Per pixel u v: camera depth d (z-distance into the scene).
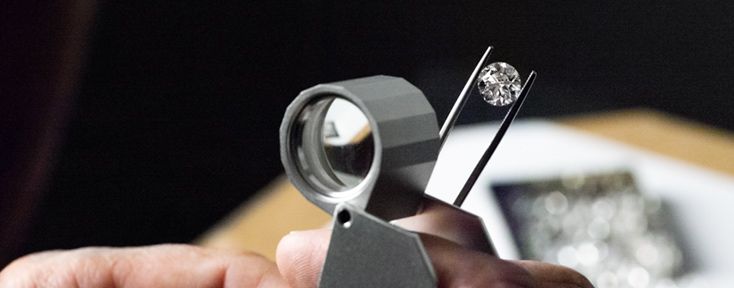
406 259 0.27
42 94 0.62
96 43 1.19
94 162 1.11
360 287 0.28
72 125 1.13
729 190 0.64
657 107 1.20
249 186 1.11
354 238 0.28
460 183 0.39
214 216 1.08
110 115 1.14
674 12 1.29
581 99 1.19
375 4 1.25
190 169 1.11
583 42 1.25
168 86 1.17
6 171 0.62
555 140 0.67
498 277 0.29
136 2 1.22
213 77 1.18
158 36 1.21
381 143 0.27
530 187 0.62
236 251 0.38
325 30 1.22
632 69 1.23
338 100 0.28
